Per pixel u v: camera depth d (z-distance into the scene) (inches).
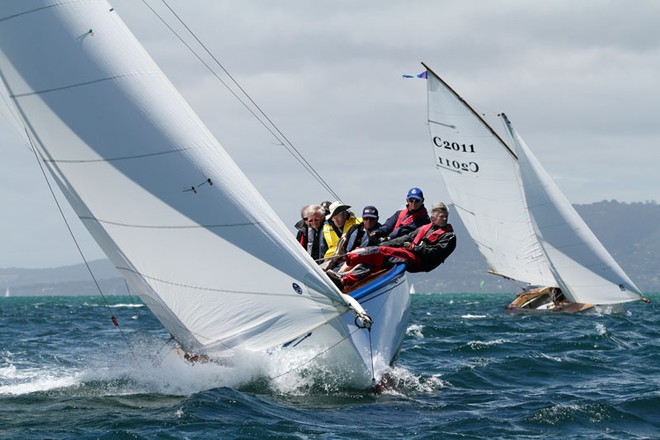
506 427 871.7
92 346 1818.4
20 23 965.2
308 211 1168.8
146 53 967.0
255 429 831.1
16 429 841.5
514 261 3233.3
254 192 964.0
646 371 1283.2
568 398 1034.7
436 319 2874.0
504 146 3073.3
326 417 908.6
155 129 959.0
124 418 884.0
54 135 981.8
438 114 3048.7
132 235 989.2
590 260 3112.7
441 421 896.9
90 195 991.0
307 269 967.6
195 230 971.9
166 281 997.8
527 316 3090.6
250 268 974.4
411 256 1138.0
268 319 994.1
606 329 2151.8
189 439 793.6
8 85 977.5
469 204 3179.1
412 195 1220.5
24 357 1561.3
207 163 958.4
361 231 1152.2
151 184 968.3
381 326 1080.8
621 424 890.1
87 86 964.0
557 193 3137.3
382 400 1018.1
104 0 968.9
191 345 1031.0
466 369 1263.5
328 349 1032.2
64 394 1034.7
